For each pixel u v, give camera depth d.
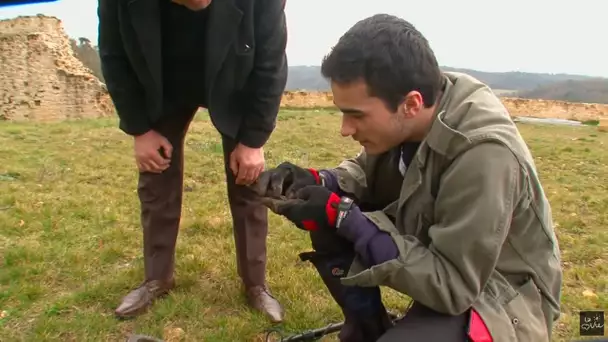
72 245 4.42
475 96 1.99
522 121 25.42
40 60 21.69
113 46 2.67
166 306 3.35
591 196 7.08
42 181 6.71
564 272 4.30
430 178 2.01
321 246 2.31
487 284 2.00
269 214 5.31
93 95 22.45
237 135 2.96
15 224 4.81
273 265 4.03
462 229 1.84
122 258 4.22
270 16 2.65
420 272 1.88
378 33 1.84
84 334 3.11
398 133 1.96
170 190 3.27
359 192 2.51
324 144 11.65
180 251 4.30
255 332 3.13
